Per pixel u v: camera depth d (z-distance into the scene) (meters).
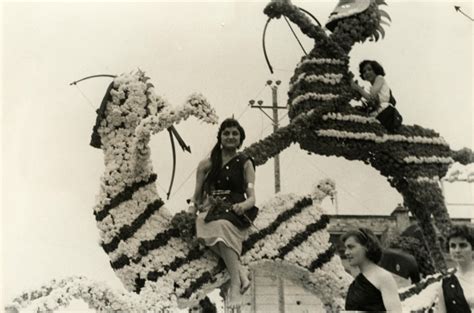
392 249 6.46
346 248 3.71
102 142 5.47
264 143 6.68
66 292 4.66
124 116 5.44
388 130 7.38
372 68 7.46
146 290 5.00
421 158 7.42
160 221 5.33
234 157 5.37
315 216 5.77
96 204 5.29
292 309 7.05
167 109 5.18
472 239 3.94
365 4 7.55
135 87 5.47
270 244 5.51
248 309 6.54
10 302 4.68
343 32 7.47
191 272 5.20
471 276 3.92
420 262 7.05
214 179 5.32
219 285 5.33
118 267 5.17
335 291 5.62
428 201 7.32
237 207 5.14
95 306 4.77
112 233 5.20
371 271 3.62
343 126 7.24
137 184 5.36
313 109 7.12
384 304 3.51
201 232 5.17
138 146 5.16
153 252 5.20
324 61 7.30
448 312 3.90
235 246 5.16
